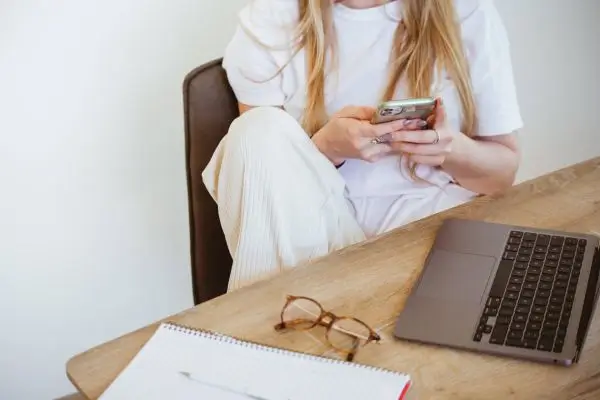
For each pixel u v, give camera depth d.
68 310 2.03
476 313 1.14
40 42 1.78
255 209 1.50
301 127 1.64
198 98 1.67
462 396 1.02
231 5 1.96
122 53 1.87
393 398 1.00
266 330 1.16
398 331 1.13
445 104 1.67
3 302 1.94
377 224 1.69
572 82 2.36
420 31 1.61
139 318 2.14
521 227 1.33
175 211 2.09
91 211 1.97
